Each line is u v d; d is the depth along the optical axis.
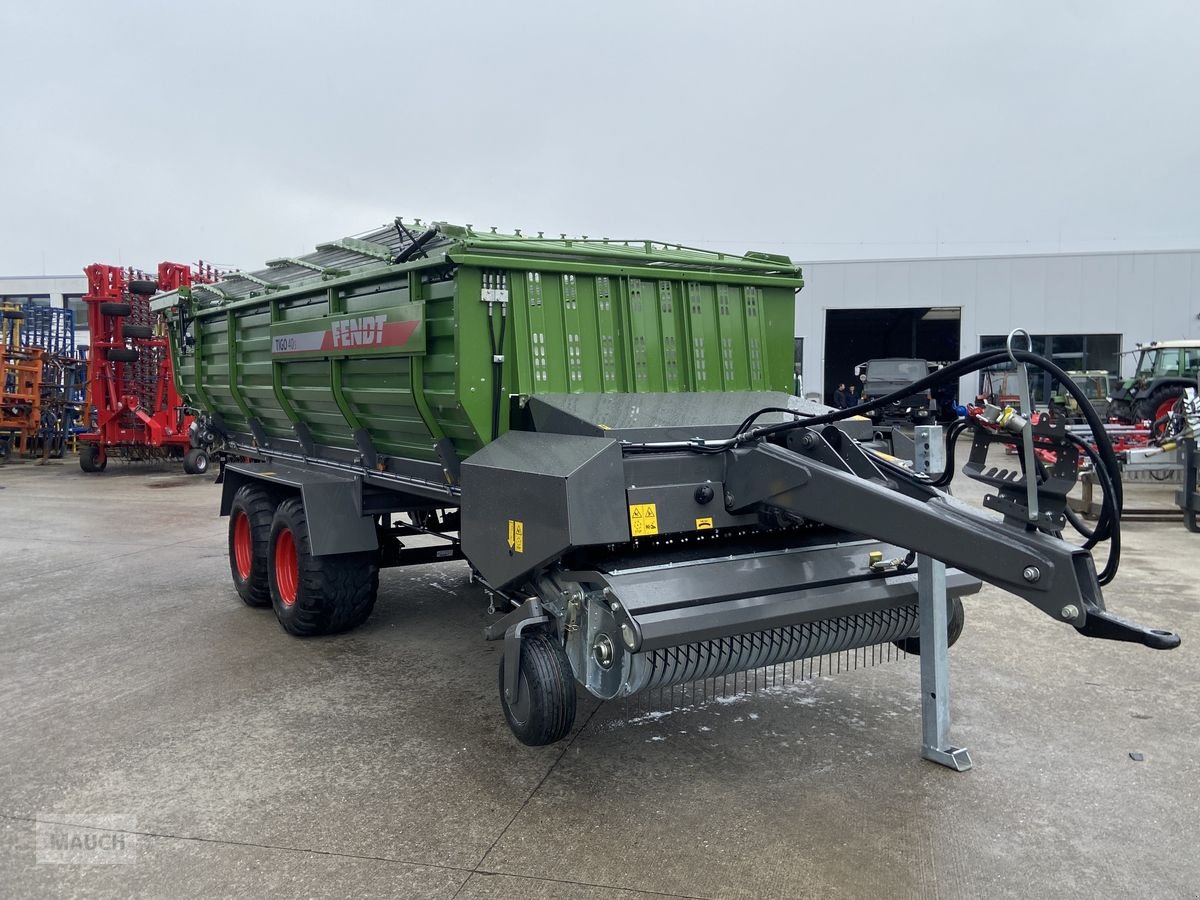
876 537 3.13
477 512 3.71
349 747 3.92
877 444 4.40
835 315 26.70
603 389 4.16
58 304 36.41
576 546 3.16
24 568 7.75
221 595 6.75
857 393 24.73
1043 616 5.96
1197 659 5.02
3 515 10.95
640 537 3.54
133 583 7.16
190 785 3.55
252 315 6.11
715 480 3.60
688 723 4.16
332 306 4.90
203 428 7.69
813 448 3.64
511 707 3.65
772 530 3.96
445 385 3.94
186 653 5.28
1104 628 2.67
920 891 2.78
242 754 3.85
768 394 4.60
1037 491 2.78
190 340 7.31
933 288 22.89
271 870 2.93
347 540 5.16
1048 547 2.72
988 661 5.01
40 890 2.82
